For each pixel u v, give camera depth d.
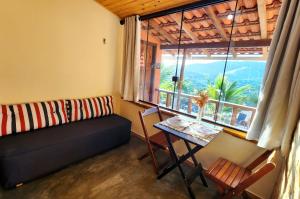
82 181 1.83
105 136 2.34
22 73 2.06
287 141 1.39
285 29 1.43
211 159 2.13
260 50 2.37
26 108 2.05
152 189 1.82
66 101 2.45
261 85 1.61
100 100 2.84
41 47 2.15
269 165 1.23
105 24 2.79
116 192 1.73
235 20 2.20
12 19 1.88
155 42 3.41
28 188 1.65
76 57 2.53
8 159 1.52
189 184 1.73
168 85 2.93
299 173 0.92
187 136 1.65
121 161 2.26
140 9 2.61
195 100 2.12
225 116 2.25
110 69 3.05
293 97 1.36
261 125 1.64
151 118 2.78
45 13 2.11
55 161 1.86
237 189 1.38
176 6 2.37
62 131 2.10
